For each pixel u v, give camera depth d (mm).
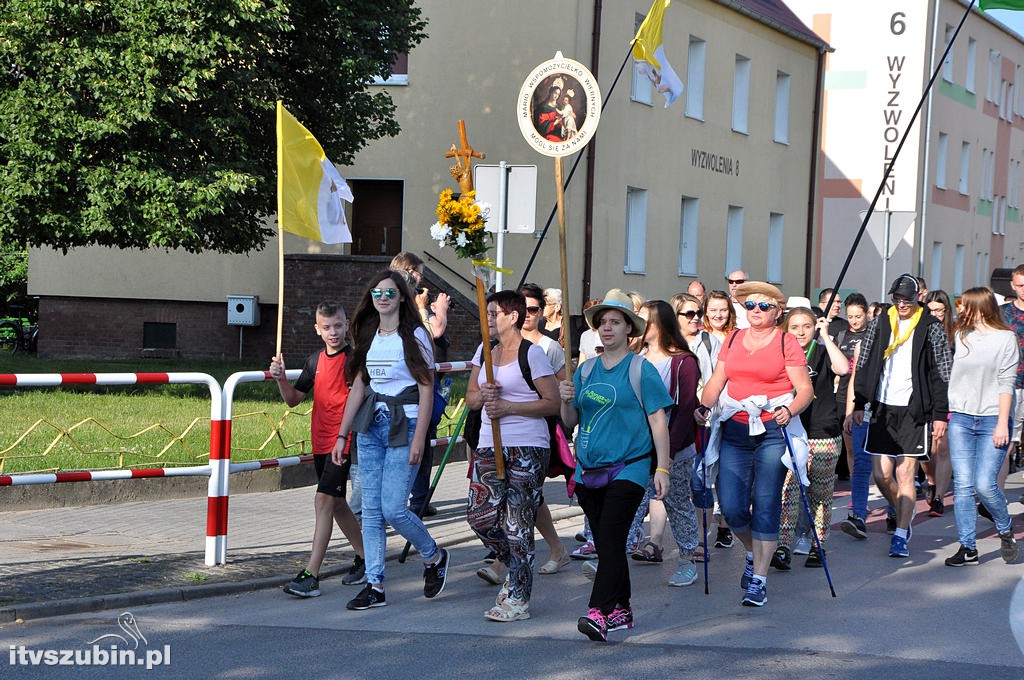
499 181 11781
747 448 7750
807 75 34000
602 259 25359
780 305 7691
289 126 8344
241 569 8117
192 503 10555
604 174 25297
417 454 7219
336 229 8711
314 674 5898
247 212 19438
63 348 27219
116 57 16938
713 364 9367
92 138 16922
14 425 12164
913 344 9352
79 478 7648
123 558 8227
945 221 41656
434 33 25141
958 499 9078
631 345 8398
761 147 31812
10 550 8320
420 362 7199
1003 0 14039
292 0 18750
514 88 24656
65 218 17156
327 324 7711
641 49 10070
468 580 8234
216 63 17328
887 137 36750
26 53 16969
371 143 25562
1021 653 6492
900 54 36469
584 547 9109
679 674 5988
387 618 7105
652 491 8945
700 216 29125
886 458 9602
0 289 40719
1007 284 22797
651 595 7902
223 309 26734
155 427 11781
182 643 6430
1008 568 8938
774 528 7598
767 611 7453
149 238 17625
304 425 13008
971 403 9062
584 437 6840
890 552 9383
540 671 6020
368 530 7352
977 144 44469
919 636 6840
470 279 24797
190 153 18078
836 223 37562
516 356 7141
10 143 16828
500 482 7332
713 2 29016
